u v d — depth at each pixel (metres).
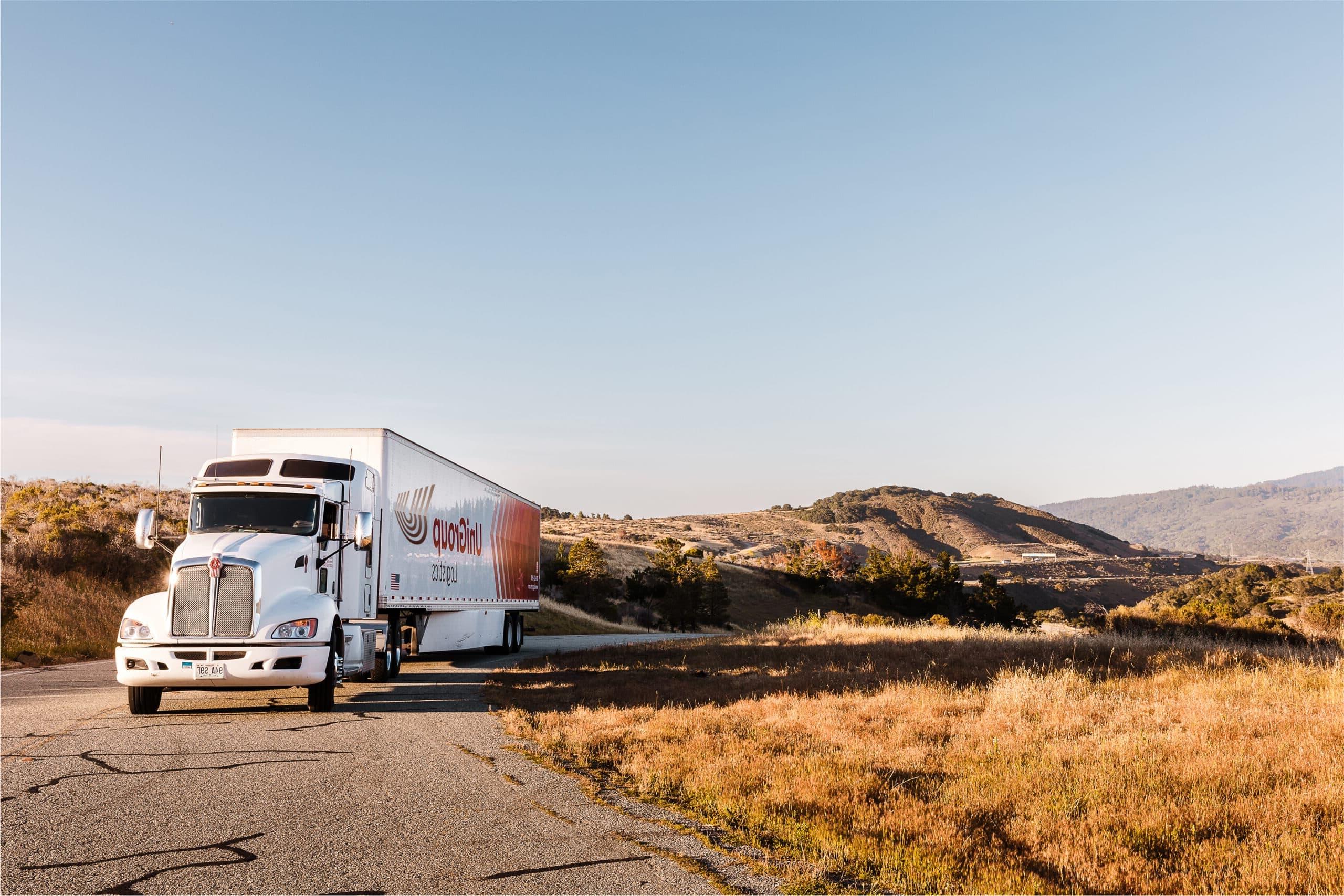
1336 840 6.09
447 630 22.17
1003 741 9.47
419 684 15.86
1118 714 10.73
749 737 9.80
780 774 7.89
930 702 11.84
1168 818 6.64
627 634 48.72
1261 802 7.01
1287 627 27.97
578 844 5.91
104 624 23.91
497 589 25.64
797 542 169.50
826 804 6.96
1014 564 194.12
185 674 11.05
